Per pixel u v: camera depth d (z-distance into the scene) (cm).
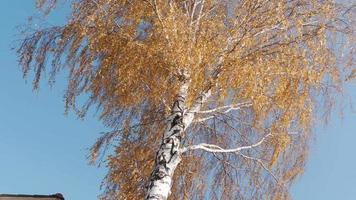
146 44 817
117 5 877
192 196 949
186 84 812
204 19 891
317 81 831
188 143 966
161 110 910
